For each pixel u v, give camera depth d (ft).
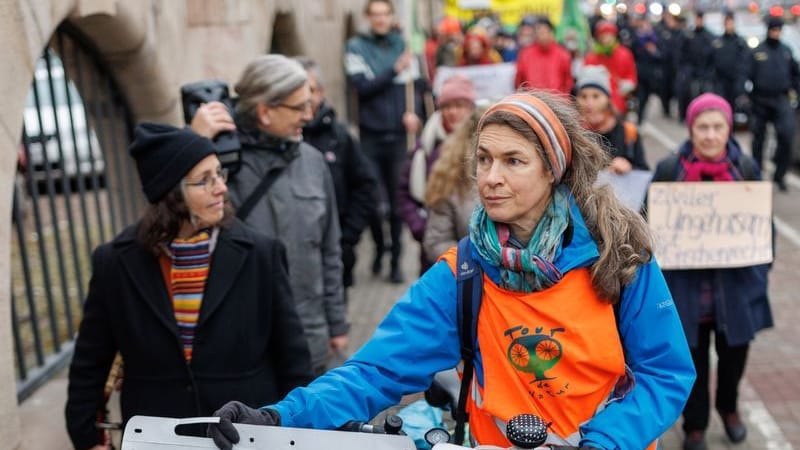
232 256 7.96
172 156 7.59
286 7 23.24
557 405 5.57
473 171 6.14
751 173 12.35
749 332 12.15
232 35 17.49
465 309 5.79
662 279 5.73
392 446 5.30
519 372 5.62
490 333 5.71
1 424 8.68
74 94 33.06
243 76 10.22
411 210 15.26
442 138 14.85
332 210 10.94
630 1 87.10
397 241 22.52
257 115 10.12
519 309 5.58
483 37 30.17
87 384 8.17
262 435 5.24
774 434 13.82
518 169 5.42
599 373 5.58
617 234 5.53
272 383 8.31
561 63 33.01
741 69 32.89
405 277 23.06
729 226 12.06
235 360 7.97
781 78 32.01
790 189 33.50
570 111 5.72
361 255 25.59
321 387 5.75
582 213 5.67
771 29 32.24
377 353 5.90
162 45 14.67
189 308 7.89
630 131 14.83
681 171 12.31
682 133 48.70
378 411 5.97
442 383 7.13
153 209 7.77
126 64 13.78
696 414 12.75
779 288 21.72
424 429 7.09
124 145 14.93
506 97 5.63
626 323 5.68
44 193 33.12
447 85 14.67
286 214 10.20
